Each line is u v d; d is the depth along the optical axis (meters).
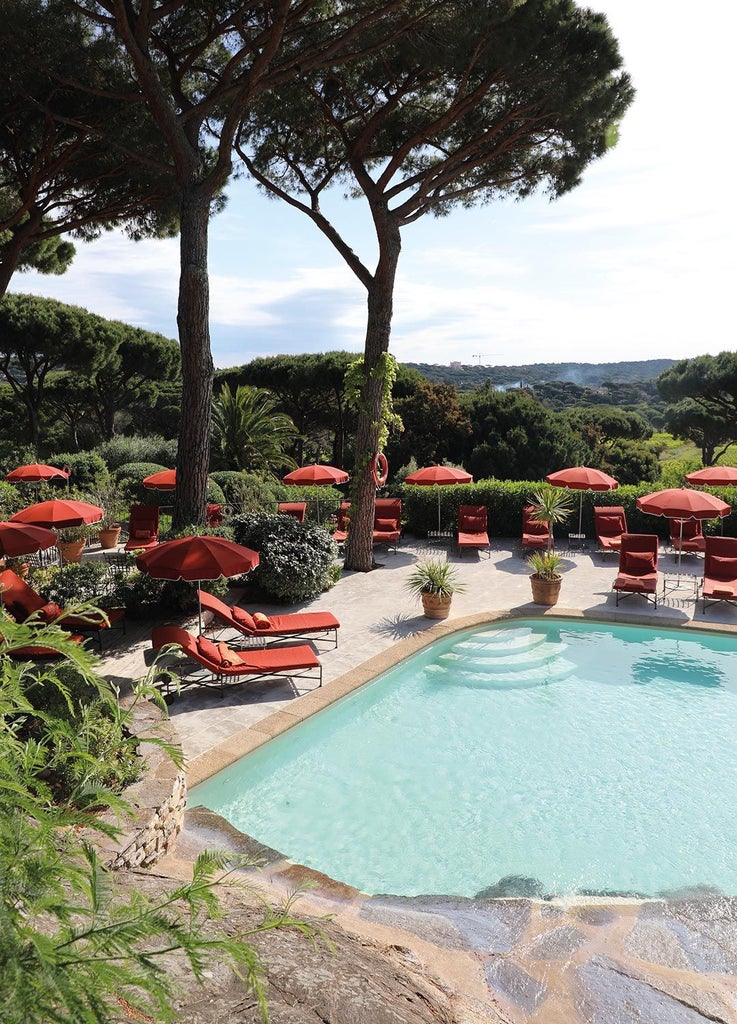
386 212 12.98
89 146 13.45
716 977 3.99
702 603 11.91
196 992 2.40
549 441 31.30
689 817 6.10
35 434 29.19
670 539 16.44
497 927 4.48
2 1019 0.96
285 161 14.83
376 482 14.29
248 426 26.66
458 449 31.94
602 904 4.83
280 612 11.56
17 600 8.82
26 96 11.11
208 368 11.74
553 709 8.34
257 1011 2.38
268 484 20.47
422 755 7.24
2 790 1.26
